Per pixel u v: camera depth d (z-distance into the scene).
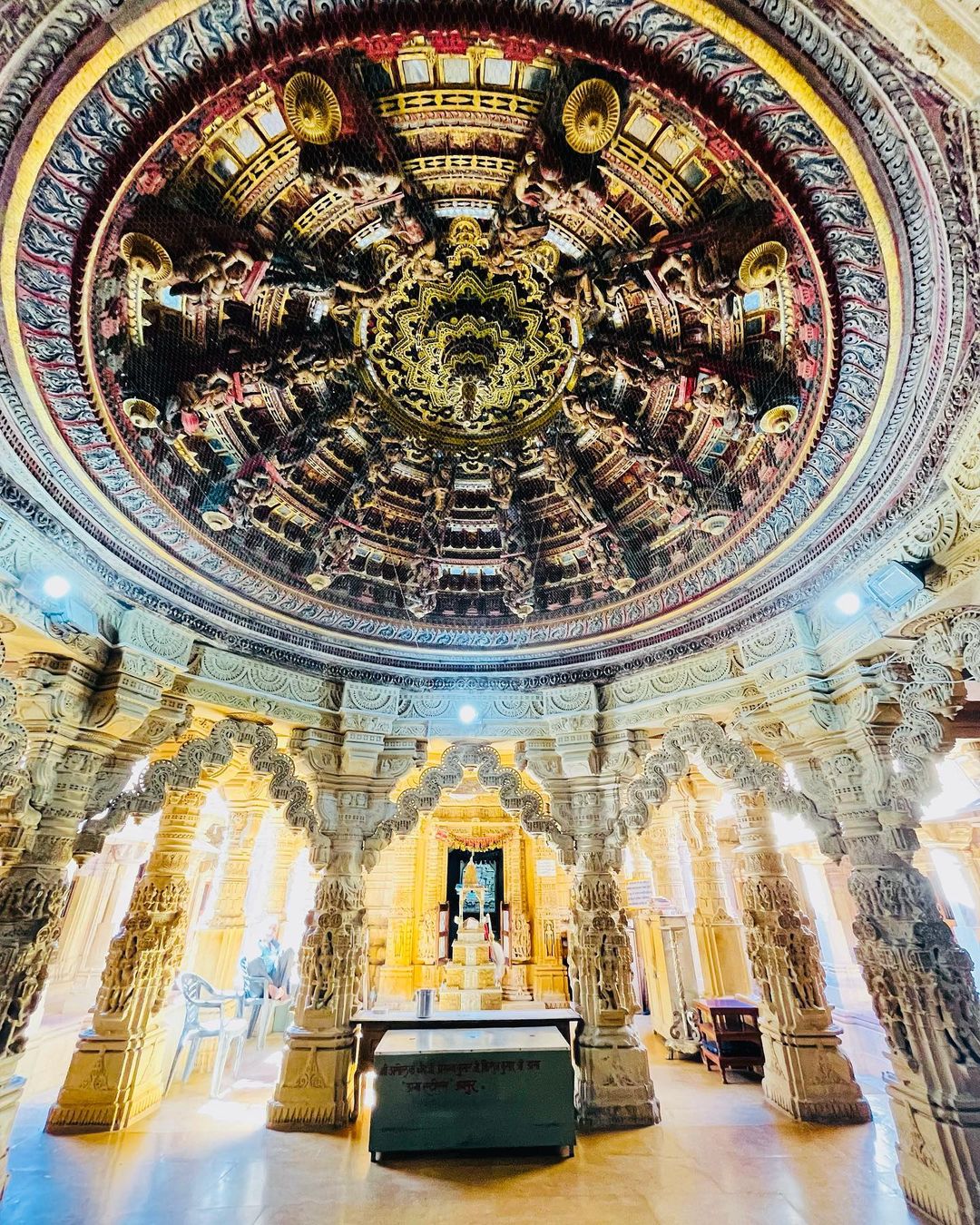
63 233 3.80
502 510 7.59
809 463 5.38
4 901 5.34
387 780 8.20
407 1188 5.34
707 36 3.24
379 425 6.73
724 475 6.36
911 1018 5.24
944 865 9.79
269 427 6.18
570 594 8.05
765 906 7.97
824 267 4.05
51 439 4.77
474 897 15.45
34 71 3.02
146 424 5.16
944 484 4.68
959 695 5.04
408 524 7.66
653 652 7.95
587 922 7.76
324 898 7.60
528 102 4.24
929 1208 4.79
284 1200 5.11
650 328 5.61
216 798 12.74
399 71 3.98
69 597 5.51
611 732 8.19
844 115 3.20
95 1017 7.24
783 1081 7.38
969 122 2.71
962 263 3.40
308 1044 7.11
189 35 3.26
